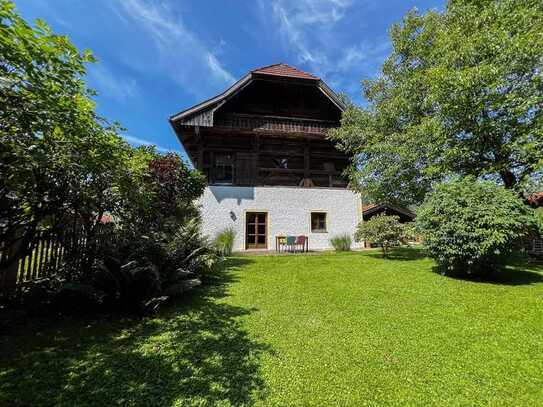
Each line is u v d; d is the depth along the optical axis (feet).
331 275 23.85
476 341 11.96
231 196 44.57
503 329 13.14
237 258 33.88
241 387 8.72
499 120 29.91
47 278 16.44
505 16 30.94
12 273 14.46
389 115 41.34
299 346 11.36
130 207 18.44
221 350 10.92
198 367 9.73
